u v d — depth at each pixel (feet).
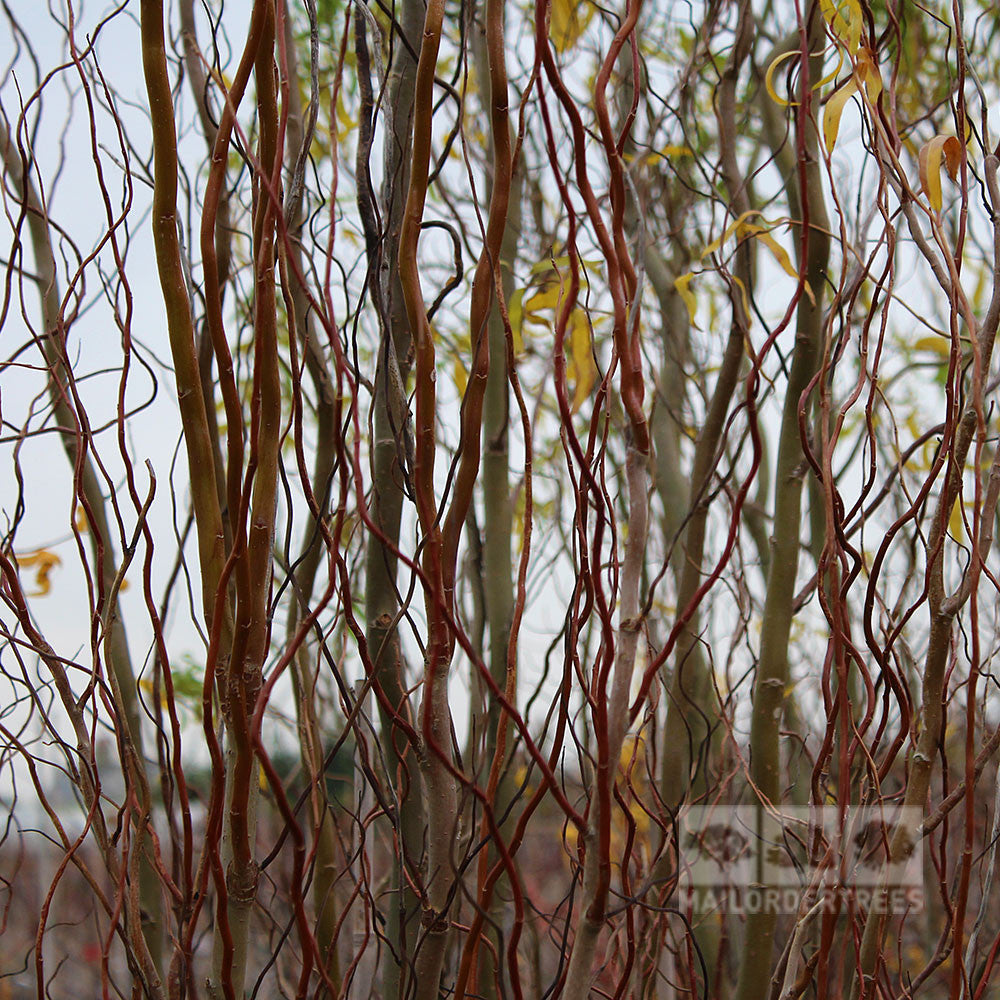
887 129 3.12
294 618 3.93
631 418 2.42
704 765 4.39
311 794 3.46
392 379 3.04
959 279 2.76
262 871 2.84
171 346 2.75
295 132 3.73
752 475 2.45
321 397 3.95
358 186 3.05
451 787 2.93
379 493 3.32
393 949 3.31
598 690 2.44
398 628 3.39
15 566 3.15
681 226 4.86
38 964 2.93
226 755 3.10
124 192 3.02
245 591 2.62
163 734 3.34
